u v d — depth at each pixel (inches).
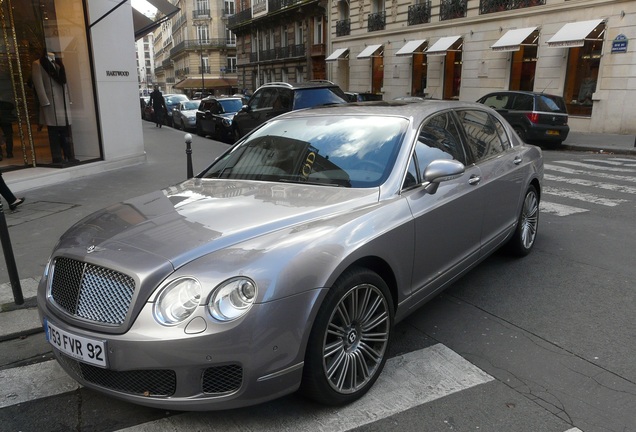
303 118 172.2
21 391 126.2
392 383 124.8
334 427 108.6
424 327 154.6
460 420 111.2
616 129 735.1
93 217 132.5
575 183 382.3
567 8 770.8
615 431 107.4
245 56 2166.6
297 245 106.0
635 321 157.8
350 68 1341.0
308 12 1551.4
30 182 351.3
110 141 430.6
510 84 894.4
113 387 103.5
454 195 151.6
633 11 691.4
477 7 932.6
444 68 1036.5
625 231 253.9
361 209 124.7
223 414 113.3
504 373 129.4
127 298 99.5
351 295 113.5
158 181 380.2
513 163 196.4
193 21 2834.6
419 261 137.6
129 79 445.4
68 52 398.3
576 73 786.2
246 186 144.2
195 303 96.0
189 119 878.4
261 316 96.8
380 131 151.2
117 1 423.8
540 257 216.2
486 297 176.1
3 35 366.3
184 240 108.1
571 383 125.0
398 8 1136.2
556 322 157.4
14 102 376.2
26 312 166.6
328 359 110.4
